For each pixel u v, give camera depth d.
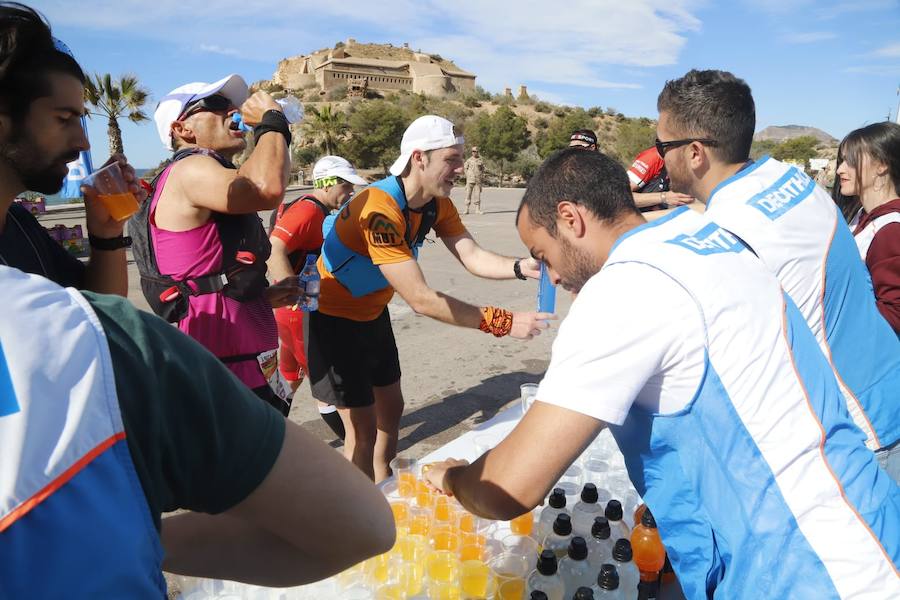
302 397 4.68
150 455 0.62
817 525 1.16
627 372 1.17
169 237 2.09
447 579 1.61
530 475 1.21
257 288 2.26
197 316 2.12
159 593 0.60
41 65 1.18
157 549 0.60
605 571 1.45
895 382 1.84
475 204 19.48
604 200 1.38
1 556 0.49
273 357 2.38
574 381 1.19
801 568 1.15
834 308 1.77
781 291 1.32
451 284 8.15
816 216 1.74
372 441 3.05
